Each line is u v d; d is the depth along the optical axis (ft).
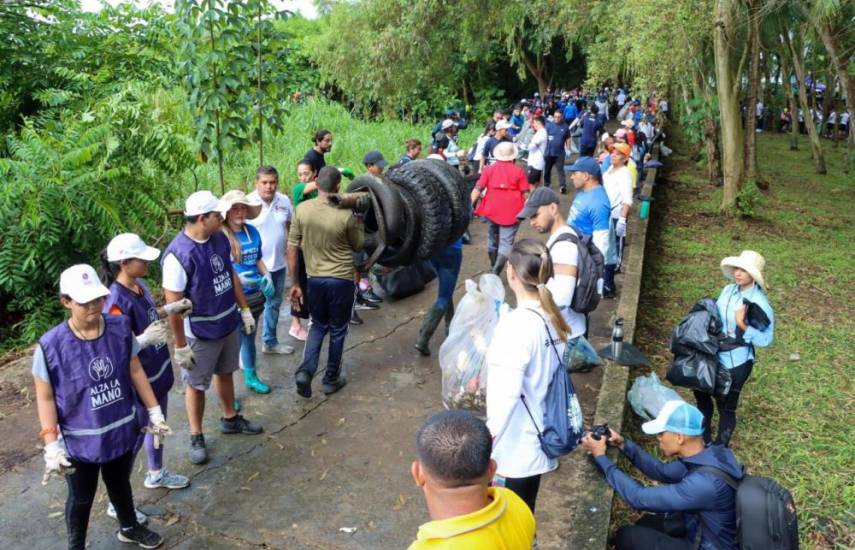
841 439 20.04
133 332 13.62
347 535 14.12
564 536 14.25
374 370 21.72
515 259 11.30
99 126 27.94
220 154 29.53
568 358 18.79
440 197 20.52
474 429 6.98
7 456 16.78
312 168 24.16
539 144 48.03
